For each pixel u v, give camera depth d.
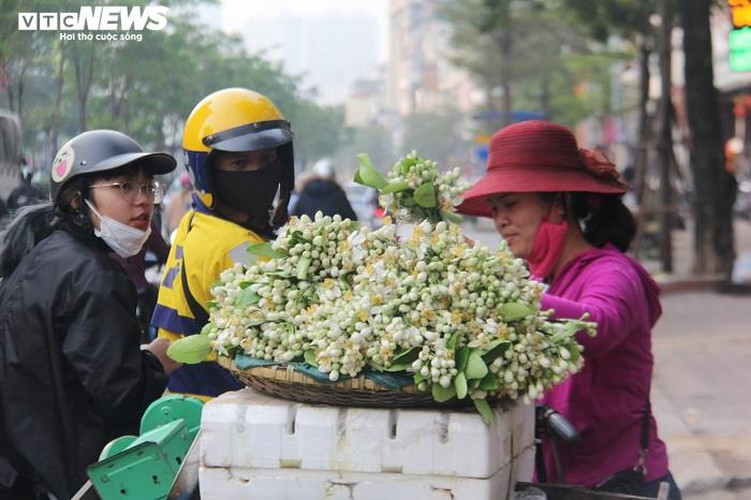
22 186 6.25
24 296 3.35
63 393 3.34
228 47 14.75
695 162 18.94
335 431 2.55
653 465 3.63
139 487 2.95
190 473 2.81
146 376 3.36
